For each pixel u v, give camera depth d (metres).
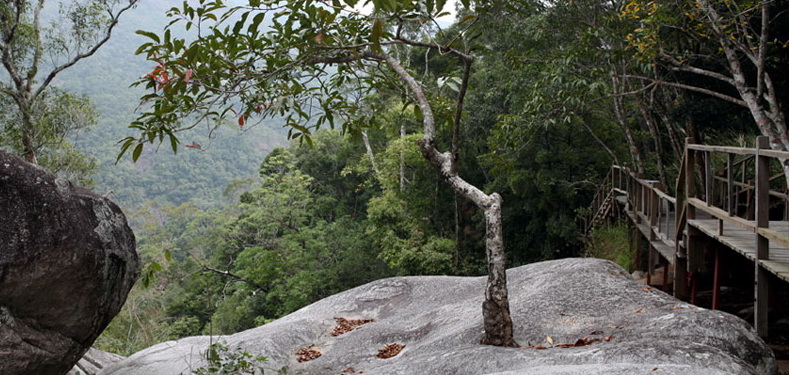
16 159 4.02
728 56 7.89
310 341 5.69
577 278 5.15
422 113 4.64
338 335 5.82
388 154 24.09
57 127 13.52
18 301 3.94
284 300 25.92
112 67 117.00
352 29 4.32
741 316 7.32
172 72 3.82
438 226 23.75
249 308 26.86
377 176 25.91
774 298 7.15
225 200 77.25
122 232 4.62
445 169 4.48
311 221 32.88
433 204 23.45
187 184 79.38
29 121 12.73
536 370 2.81
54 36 13.03
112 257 4.43
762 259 5.00
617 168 14.73
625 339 3.60
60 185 4.20
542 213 19.78
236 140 92.00
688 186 7.25
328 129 36.66
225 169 86.94
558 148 17.98
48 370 4.21
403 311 6.42
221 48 3.81
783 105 9.64
